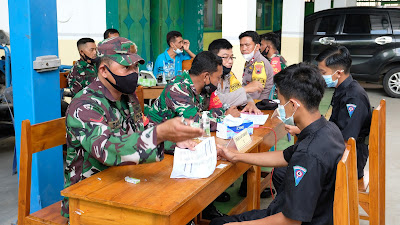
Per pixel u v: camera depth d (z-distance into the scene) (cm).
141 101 385
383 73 948
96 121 215
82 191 208
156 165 246
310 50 980
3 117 515
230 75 414
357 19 934
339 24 948
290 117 222
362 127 329
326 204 211
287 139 627
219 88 409
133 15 733
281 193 237
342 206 183
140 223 198
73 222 212
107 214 204
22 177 254
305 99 215
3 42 525
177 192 208
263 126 344
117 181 221
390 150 564
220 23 1097
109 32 588
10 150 554
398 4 2277
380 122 308
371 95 966
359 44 928
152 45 799
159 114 314
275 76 227
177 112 309
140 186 215
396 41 902
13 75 329
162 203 196
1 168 482
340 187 183
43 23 325
